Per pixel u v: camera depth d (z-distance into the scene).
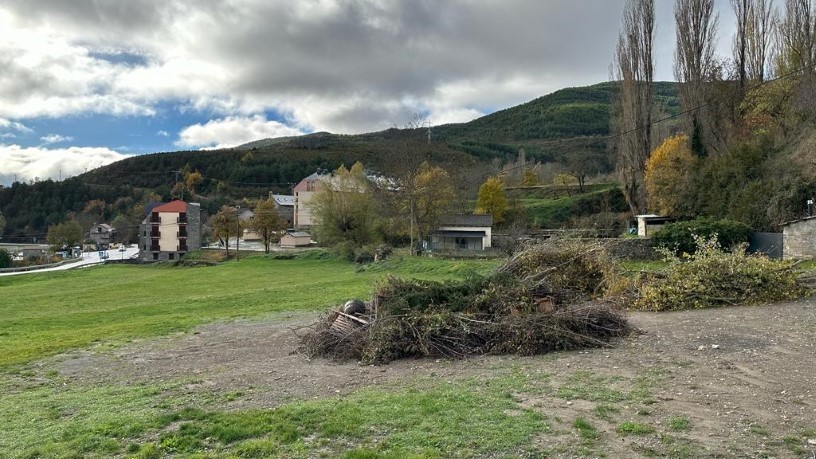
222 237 74.06
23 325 19.70
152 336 15.27
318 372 9.57
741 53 39.25
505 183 76.81
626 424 5.72
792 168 26.56
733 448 4.99
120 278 50.22
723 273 13.66
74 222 98.50
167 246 86.31
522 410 6.48
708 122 39.84
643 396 6.72
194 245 88.50
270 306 21.14
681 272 14.12
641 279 14.68
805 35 34.12
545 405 6.64
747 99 37.50
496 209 62.25
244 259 61.41
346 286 27.48
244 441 5.96
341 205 54.38
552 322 10.12
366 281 29.94
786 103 33.84
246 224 73.12
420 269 33.50
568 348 9.80
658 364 8.25
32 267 70.38
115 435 6.46
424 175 47.78
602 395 6.88
